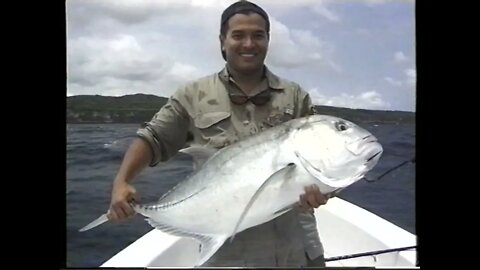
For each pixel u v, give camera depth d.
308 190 1.22
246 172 1.22
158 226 1.28
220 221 1.25
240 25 1.25
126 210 1.26
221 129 1.28
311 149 1.21
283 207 1.24
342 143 1.21
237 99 1.28
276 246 1.31
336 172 1.22
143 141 1.29
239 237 1.30
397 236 1.55
